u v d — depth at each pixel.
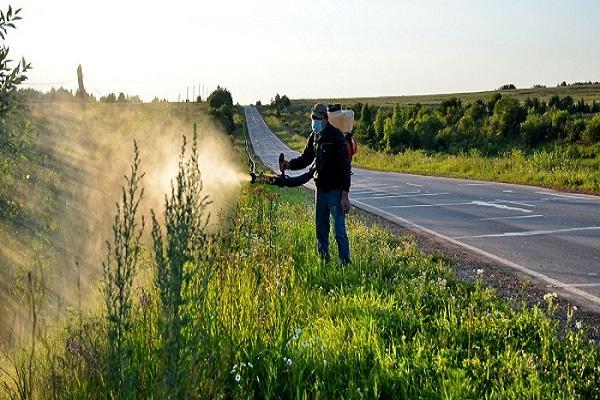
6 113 4.21
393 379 3.93
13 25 3.92
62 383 3.32
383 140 58.25
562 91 142.38
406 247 9.14
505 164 30.94
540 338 4.99
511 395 3.81
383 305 5.71
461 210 15.77
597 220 13.38
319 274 7.10
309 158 8.29
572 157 30.91
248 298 4.86
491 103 55.91
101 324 3.80
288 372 3.85
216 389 3.24
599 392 3.99
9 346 3.84
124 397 2.94
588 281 7.73
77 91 16.03
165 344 2.91
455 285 7.02
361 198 19.95
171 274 2.95
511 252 9.81
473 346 4.64
